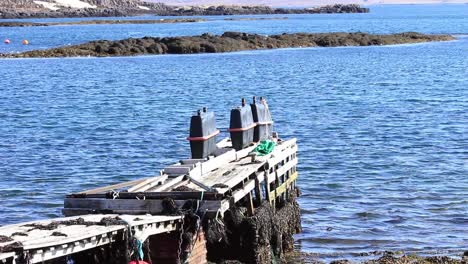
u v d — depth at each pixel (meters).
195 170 21.62
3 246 15.53
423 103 64.31
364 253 24.98
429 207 30.73
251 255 20.80
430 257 24.19
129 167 38.84
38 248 15.69
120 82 86.06
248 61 114.06
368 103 64.75
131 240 17.78
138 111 60.91
